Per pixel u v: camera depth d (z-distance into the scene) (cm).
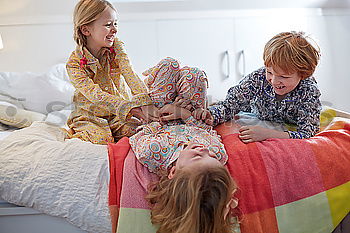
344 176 120
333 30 242
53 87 195
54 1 225
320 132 137
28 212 117
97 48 153
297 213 116
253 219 114
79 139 133
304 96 143
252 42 238
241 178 116
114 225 112
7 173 117
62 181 116
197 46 236
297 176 118
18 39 226
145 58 234
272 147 123
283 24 238
